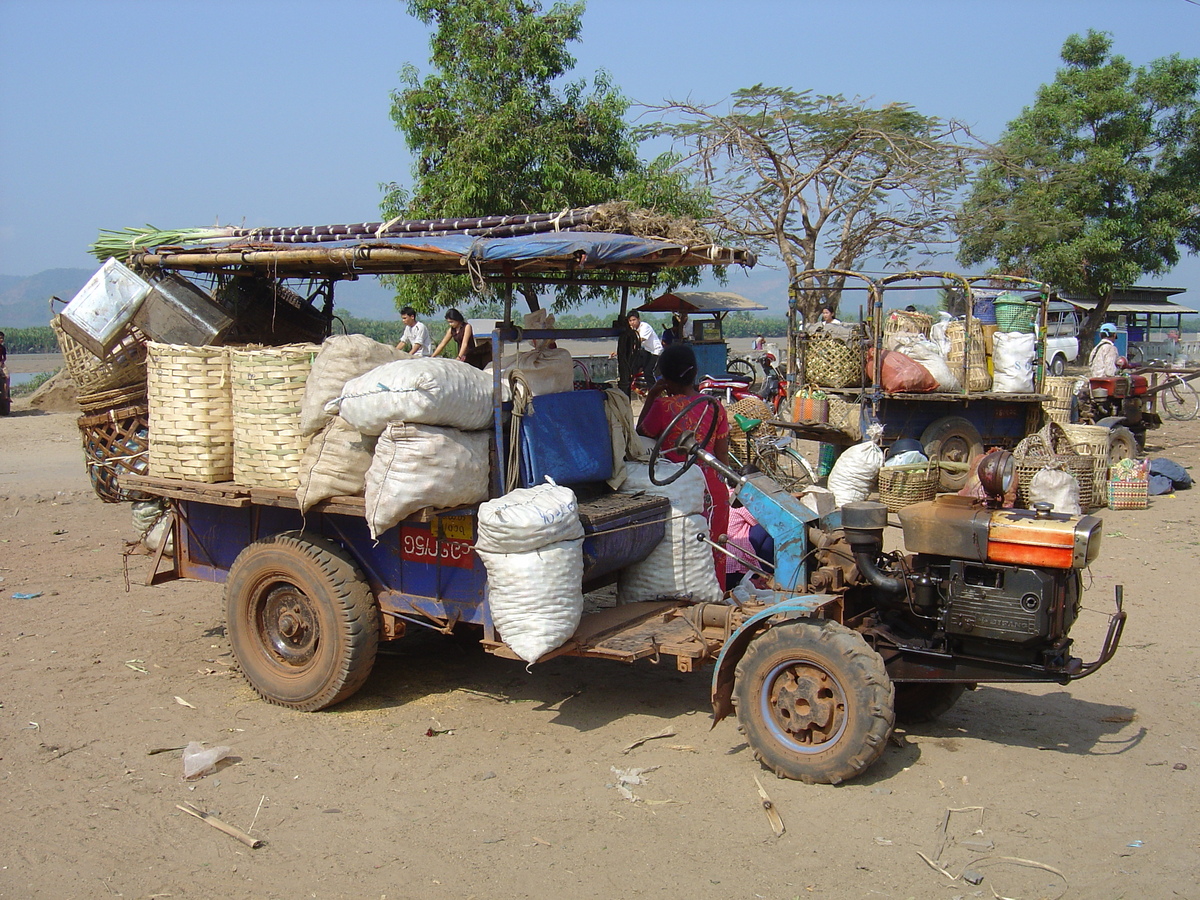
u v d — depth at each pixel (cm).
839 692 421
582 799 421
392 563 515
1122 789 430
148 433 573
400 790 432
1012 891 348
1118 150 3191
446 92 1703
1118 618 432
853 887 351
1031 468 984
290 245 562
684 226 509
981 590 436
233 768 455
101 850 378
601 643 462
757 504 509
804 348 1158
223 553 586
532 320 521
